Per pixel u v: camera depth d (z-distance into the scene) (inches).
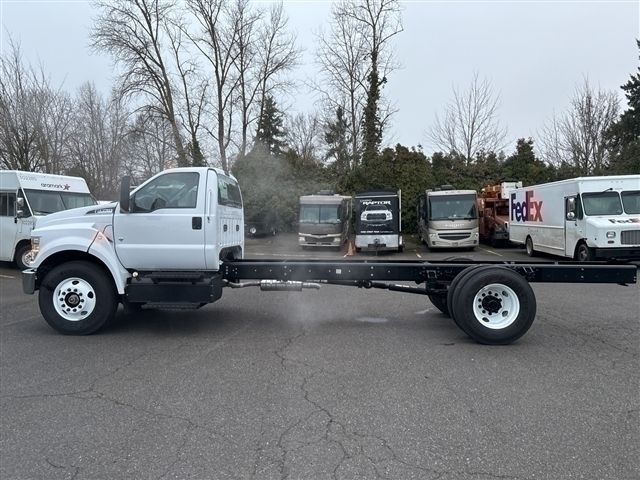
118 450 147.7
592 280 284.8
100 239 285.6
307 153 1889.8
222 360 238.5
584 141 1433.3
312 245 972.6
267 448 148.6
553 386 201.6
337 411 176.1
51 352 253.8
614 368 225.8
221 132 1293.1
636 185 633.0
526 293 265.0
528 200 827.4
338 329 305.6
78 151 1344.7
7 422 167.9
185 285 281.3
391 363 233.3
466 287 266.4
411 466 137.6
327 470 135.6
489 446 149.3
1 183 586.2
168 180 285.4
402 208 1256.8
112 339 280.5
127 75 1181.1
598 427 162.1
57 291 289.0
